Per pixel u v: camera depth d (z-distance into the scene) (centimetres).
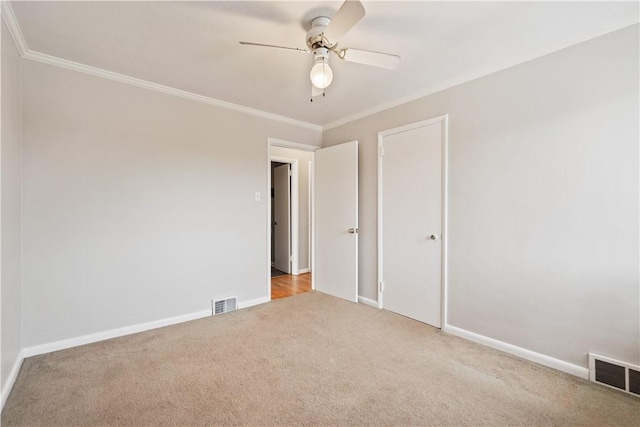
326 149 387
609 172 186
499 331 236
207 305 308
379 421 156
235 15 176
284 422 155
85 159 240
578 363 199
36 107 219
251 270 343
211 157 311
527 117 219
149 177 271
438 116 273
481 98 244
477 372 203
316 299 365
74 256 236
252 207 343
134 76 257
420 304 292
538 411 164
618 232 184
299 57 225
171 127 284
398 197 311
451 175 265
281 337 257
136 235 265
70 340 234
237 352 229
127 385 185
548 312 211
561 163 204
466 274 255
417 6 167
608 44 186
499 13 174
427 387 185
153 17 178
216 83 271
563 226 204
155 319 275
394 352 231
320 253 399
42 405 166
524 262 222
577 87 197
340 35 168
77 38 200
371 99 310
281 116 366
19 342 206
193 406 167
